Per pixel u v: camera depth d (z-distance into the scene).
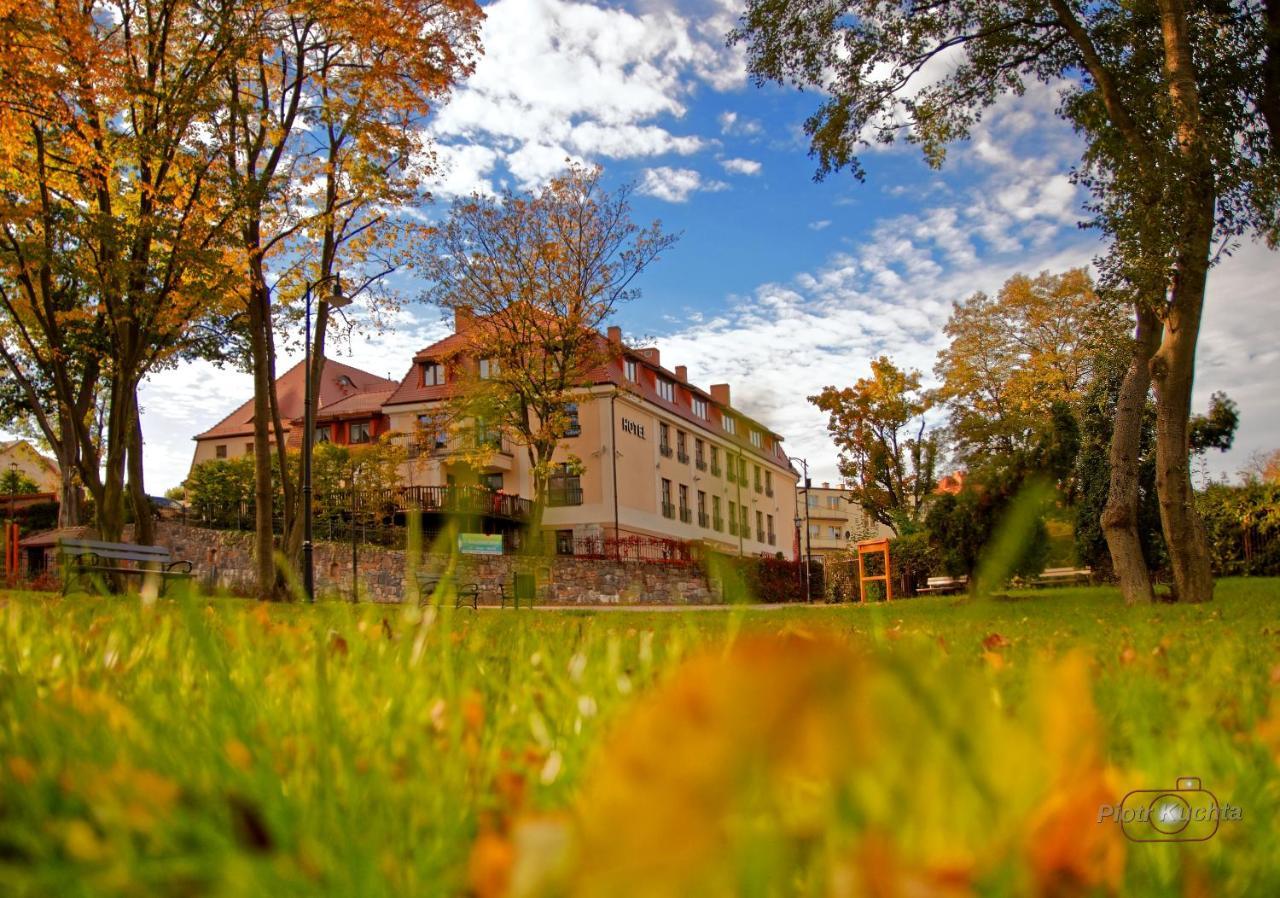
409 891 0.91
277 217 21.78
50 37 16.39
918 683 0.69
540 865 0.68
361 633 2.65
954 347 42.53
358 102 20.98
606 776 0.67
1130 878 0.85
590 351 34.16
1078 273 39.34
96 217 17.08
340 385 58.56
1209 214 13.40
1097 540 23.17
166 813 1.03
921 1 16.70
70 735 1.39
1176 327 13.84
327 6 18.77
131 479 21.83
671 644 2.59
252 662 2.12
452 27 21.28
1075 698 0.75
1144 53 15.11
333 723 1.35
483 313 33.31
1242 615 8.23
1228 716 1.77
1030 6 15.96
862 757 0.67
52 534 30.38
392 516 36.88
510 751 1.52
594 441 45.50
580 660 2.18
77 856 0.93
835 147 16.94
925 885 0.68
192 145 19.41
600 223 33.25
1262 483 26.33
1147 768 1.10
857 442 43.47
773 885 0.66
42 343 22.75
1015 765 0.72
